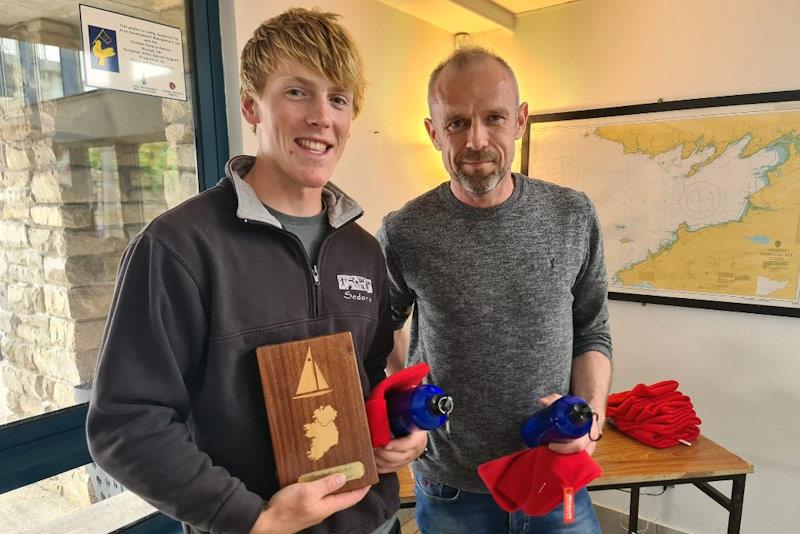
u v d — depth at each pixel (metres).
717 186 2.08
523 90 2.48
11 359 1.23
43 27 1.23
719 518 2.22
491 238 1.16
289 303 0.78
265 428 0.75
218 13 1.58
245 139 1.61
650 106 2.17
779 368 2.05
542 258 1.16
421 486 1.27
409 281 1.22
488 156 1.12
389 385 0.83
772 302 2.03
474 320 1.14
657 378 2.31
